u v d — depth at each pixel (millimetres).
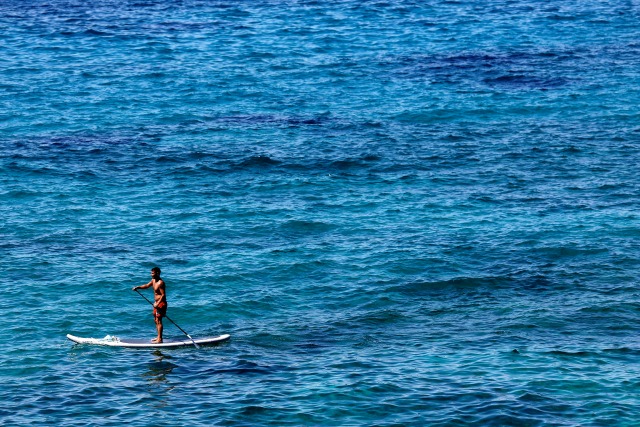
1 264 164125
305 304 152000
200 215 191000
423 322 144875
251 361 130000
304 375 125375
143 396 119188
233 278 160500
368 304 151500
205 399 118312
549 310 147750
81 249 172625
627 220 186750
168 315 147250
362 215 191250
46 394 119625
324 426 111812
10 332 138875
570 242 175750
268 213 192125
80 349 133625
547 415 113875
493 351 132875
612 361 129125
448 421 112562
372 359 130750
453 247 173875
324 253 171750
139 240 177875
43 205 194625
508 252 171750
